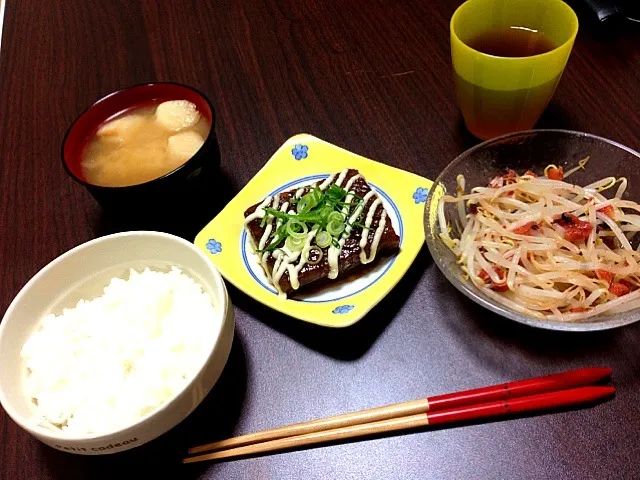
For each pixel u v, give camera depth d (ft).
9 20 2.11
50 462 1.12
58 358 1.12
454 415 1.07
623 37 1.68
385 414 1.08
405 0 1.90
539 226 1.28
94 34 2.00
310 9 1.94
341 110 1.63
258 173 1.47
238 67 1.80
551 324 1.07
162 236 1.17
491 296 1.20
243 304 1.29
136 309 1.15
